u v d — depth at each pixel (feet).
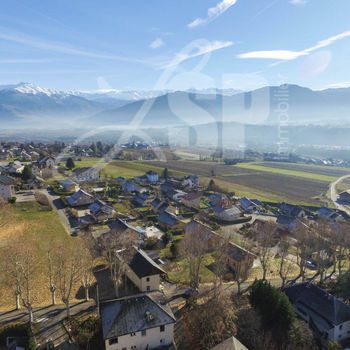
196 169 652.48
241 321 132.67
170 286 173.68
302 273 185.37
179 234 265.95
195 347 120.47
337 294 172.04
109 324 112.37
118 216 301.22
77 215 289.74
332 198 445.78
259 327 130.82
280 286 178.29
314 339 131.44
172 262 206.90
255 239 247.70
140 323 114.21
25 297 147.95
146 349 116.06
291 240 263.29
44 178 455.22
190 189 460.14
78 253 160.45
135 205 361.92
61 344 115.55
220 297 139.54
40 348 112.06
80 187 412.77
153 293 137.08
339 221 322.14
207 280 182.80
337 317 138.41
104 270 185.78
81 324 125.90
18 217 272.31
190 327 131.03
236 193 452.76
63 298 129.49
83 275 155.02
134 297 124.98
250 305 145.69
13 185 354.74
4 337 115.44
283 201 417.90
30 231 239.09
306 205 397.39
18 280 126.11
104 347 114.93
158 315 118.62
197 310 135.64
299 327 129.70
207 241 228.84
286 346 123.85
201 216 330.95
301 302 154.30
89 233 237.04
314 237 201.87
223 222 317.42
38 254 195.52
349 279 166.40
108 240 198.39
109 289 163.32
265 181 550.77
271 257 228.43
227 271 199.11
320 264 188.55
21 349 107.14
